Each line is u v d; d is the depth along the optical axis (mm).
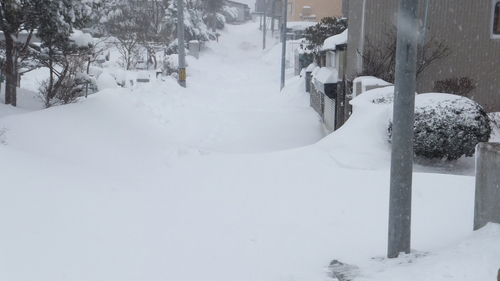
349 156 10602
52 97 17828
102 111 17000
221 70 46531
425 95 10500
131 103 19938
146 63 39500
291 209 7895
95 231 6352
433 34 16812
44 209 6527
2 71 19094
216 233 6957
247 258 6047
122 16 45406
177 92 26391
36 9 15797
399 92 5434
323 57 25547
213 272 5586
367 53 16828
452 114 9930
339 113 18672
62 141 12570
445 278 4266
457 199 7777
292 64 46219
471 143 9969
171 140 17344
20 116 13023
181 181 9953
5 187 6762
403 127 5449
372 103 12688
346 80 18406
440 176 8852
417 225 6875
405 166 5508
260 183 9352
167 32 49062
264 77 41438
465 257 4633
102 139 13977
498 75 16906
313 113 23750
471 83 16078
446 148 10000
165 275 5430
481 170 5395
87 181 8688
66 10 16359
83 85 20250
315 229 7051
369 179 9031
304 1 52281
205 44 60375
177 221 7441
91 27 50281
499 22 16719
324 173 9562
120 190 8773
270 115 23188
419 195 8031
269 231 7031
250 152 16016
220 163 11242
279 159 10953
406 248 5641
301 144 17906
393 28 16703
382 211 7609
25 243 5359
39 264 5027
